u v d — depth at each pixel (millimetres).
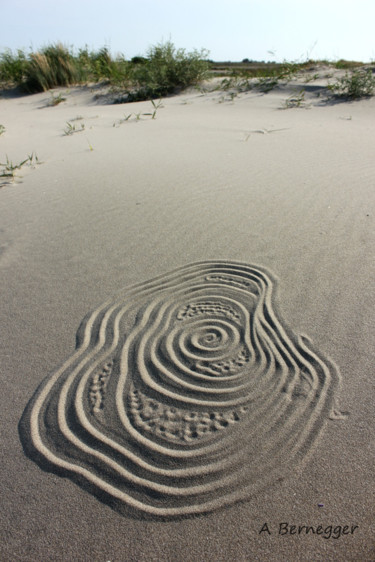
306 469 1519
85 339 2195
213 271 2650
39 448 1672
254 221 3238
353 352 1971
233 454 1593
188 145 5465
